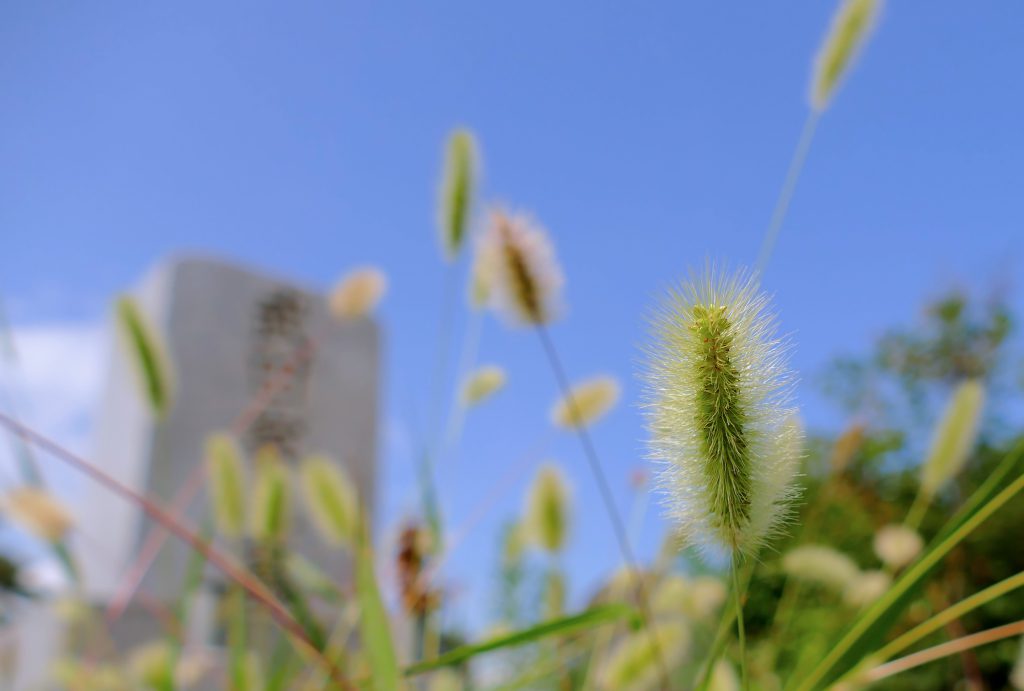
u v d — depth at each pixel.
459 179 0.46
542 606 0.45
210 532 0.48
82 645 0.70
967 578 1.41
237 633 0.42
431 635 0.45
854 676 0.30
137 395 0.50
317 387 1.56
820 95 0.35
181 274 1.50
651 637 0.31
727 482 0.20
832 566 0.44
